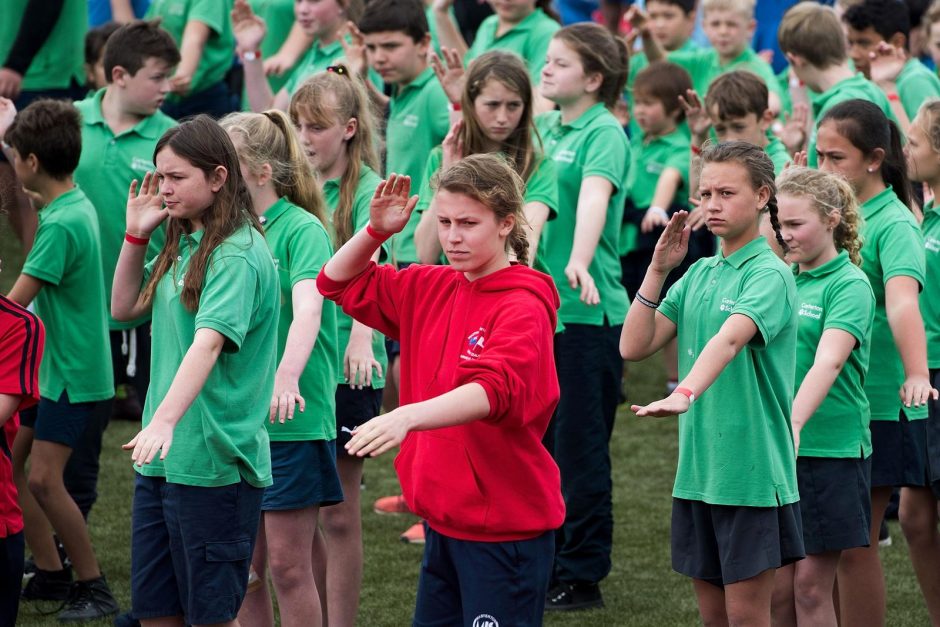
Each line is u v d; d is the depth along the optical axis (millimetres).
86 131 22797
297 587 15695
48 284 19141
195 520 13656
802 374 15898
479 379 11719
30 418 19531
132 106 22766
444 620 13109
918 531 17750
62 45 31156
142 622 14094
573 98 20750
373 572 21125
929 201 18516
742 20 30469
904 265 16484
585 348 19938
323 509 17391
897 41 26000
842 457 15727
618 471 26734
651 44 30203
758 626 14328
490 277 12688
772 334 13758
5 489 14703
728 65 30875
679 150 28062
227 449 13680
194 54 30969
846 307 15453
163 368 14164
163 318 14164
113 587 20297
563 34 20734
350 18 27359
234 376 13898
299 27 29766
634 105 28672
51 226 19062
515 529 12609
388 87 31250
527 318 12250
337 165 17844
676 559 14883
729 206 14148
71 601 19188
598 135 20422
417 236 18906
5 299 14625
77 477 20031
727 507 14273
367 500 25109
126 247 14602
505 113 18297
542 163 18953
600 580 20031
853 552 16844
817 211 15570
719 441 14242
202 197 13883
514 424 12047
